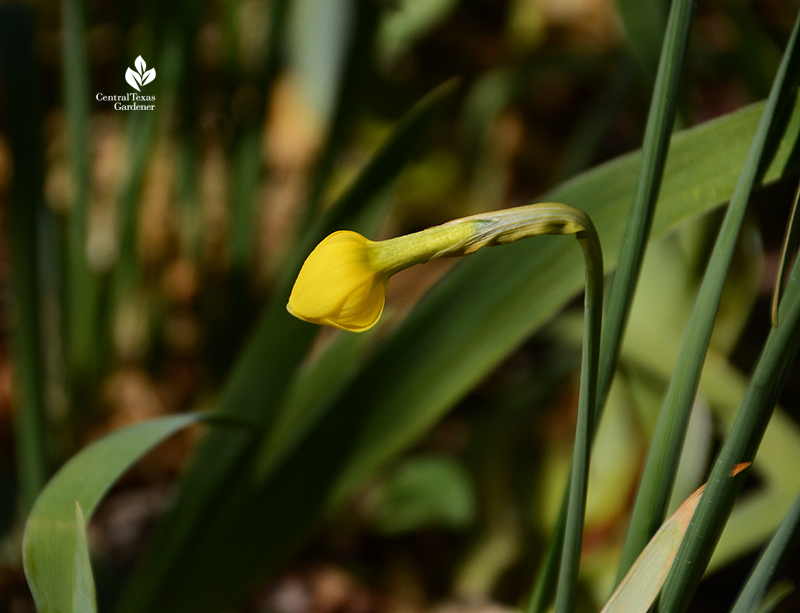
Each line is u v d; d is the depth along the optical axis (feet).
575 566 1.52
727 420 2.55
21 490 2.47
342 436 1.81
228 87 3.01
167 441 3.32
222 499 1.89
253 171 3.09
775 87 1.46
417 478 3.07
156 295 3.35
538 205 1.43
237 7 2.93
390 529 2.99
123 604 1.92
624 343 2.80
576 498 1.50
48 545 1.56
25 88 2.16
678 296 2.84
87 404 3.21
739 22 2.55
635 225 1.50
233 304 3.21
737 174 1.61
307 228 2.82
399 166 1.86
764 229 3.32
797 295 1.44
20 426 2.34
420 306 1.74
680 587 1.51
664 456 1.53
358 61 2.59
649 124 1.48
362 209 1.90
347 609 2.88
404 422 1.80
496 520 2.98
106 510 3.14
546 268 1.72
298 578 2.97
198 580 1.93
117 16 2.84
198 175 3.14
